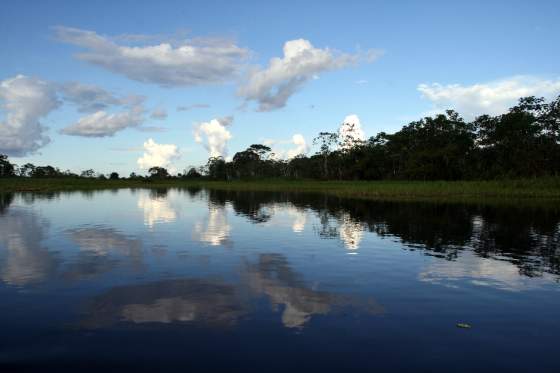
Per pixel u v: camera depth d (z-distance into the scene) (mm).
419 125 95062
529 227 23406
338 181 94562
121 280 11961
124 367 6914
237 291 10969
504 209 34344
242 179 127312
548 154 73938
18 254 15555
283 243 18141
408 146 98500
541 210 33375
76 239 19016
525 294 10898
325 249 16812
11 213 31047
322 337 8086
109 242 18250
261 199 49625
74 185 95688
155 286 11391
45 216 28984
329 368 6895
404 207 36656
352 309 9656
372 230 22250
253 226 23859
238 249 16734
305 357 7262
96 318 9008
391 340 7980
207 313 9328
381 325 8711
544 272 13133
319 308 9695
